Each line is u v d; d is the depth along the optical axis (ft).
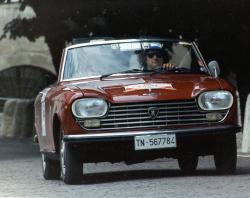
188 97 76.64
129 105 76.38
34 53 254.88
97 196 68.18
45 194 72.49
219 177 78.07
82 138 75.97
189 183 74.18
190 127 76.59
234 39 131.54
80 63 84.99
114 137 75.77
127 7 135.33
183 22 131.85
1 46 256.32
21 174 96.63
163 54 85.35
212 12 129.49
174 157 78.23
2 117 190.70
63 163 78.89
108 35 140.36
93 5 138.72
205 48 133.28
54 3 143.43
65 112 76.79
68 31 144.97
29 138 182.39
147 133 75.77
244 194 65.92
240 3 127.65
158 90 76.95
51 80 178.29
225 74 137.18
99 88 77.77
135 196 66.95
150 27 135.23
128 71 83.56
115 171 94.07
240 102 138.82
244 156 107.96
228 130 77.00
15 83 251.39
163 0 131.54
